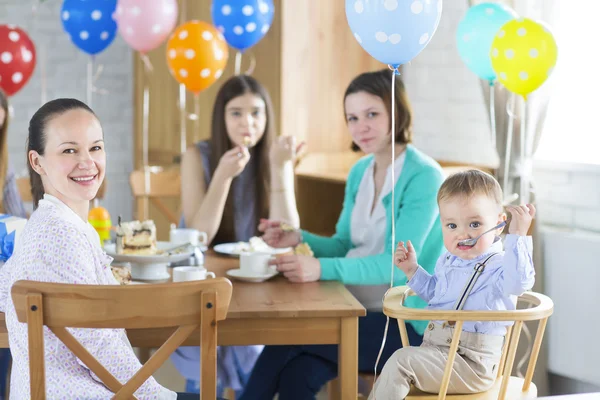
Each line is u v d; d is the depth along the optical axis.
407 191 2.35
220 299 1.47
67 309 1.42
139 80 4.82
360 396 2.47
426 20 2.00
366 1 2.01
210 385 1.49
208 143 2.94
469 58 2.69
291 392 2.26
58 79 4.93
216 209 2.71
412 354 1.79
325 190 3.90
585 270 2.67
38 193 1.73
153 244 2.25
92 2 3.29
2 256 2.04
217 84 4.21
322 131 3.95
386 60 2.08
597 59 2.96
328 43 3.91
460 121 3.52
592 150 2.97
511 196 2.71
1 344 1.77
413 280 1.92
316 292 2.06
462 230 1.80
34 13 4.83
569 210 2.91
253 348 2.72
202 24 3.19
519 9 2.93
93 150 1.69
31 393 1.44
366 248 2.46
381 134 2.40
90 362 1.48
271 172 2.84
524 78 2.40
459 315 1.64
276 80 3.85
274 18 3.84
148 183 3.49
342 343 1.92
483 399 1.79
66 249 1.55
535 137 2.83
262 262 2.22
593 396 1.48
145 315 1.45
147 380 1.59
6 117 2.74
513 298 1.79
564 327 2.74
